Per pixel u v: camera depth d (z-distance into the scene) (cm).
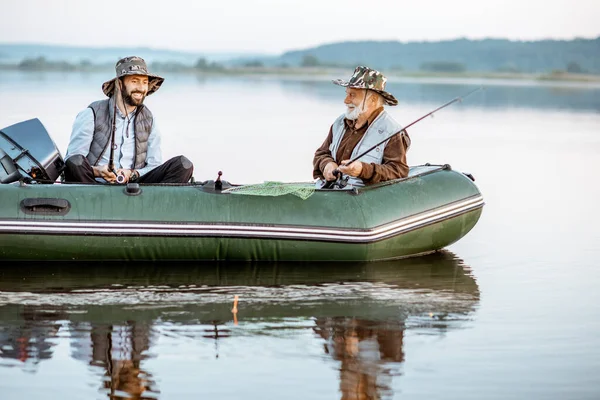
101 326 618
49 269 745
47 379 538
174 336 604
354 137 822
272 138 1692
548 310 674
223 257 774
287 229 769
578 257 833
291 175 1248
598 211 1054
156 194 766
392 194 803
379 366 565
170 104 2470
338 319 643
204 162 1355
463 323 642
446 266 793
